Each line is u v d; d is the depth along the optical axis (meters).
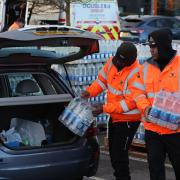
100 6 16.62
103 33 16.72
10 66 6.57
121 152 6.87
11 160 6.07
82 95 6.96
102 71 7.00
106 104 6.83
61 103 6.68
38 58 6.76
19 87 6.85
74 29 6.63
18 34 6.12
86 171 6.60
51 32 6.32
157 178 6.17
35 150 6.20
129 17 24.39
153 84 6.19
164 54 6.09
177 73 6.09
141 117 6.62
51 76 6.93
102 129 11.05
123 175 6.89
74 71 10.91
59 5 16.22
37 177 6.23
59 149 6.34
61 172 6.36
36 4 16.88
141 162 8.92
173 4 34.19
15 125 6.75
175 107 5.96
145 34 23.25
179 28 24.69
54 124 6.83
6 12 16.92
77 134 6.47
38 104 6.53
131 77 6.63
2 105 6.13
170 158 6.27
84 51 6.74
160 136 6.16
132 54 6.62
